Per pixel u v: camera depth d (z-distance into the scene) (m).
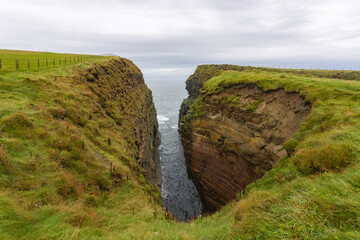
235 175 29.77
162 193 37.56
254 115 26.70
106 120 22.42
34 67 26.08
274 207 6.32
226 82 34.19
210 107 36.38
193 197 37.91
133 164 18.61
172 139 74.19
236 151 28.83
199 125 38.03
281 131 22.66
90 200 10.53
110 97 29.89
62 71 25.81
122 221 9.76
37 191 8.67
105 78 33.69
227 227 7.56
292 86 23.59
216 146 33.28
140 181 17.89
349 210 4.64
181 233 7.91
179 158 55.19
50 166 10.35
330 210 4.83
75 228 6.56
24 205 7.35
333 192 5.89
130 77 53.41
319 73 84.12
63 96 18.62
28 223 6.29
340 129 13.14
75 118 16.98
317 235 4.20
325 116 16.27
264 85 27.08
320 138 13.48
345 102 16.88
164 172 46.97
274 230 4.99
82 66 31.02
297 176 11.11
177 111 146.38
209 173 35.34
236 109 29.72
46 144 11.72
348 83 21.22
